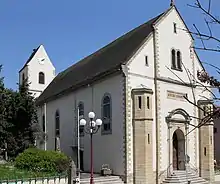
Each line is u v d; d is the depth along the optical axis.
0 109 39.16
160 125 33.75
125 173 30.97
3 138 40.06
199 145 36.97
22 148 40.44
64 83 46.69
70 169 27.80
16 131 40.78
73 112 40.25
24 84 43.41
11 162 35.81
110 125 33.50
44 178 26.59
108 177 30.83
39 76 60.72
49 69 61.53
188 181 31.20
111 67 34.16
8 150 40.28
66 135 41.66
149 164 31.62
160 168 32.91
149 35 34.50
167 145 34.03
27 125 41.59
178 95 35.75
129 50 34.50
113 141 32.84
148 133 31.86
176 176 33.25
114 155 32.53
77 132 38.72
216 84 4.96
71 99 41.00
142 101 31.94
